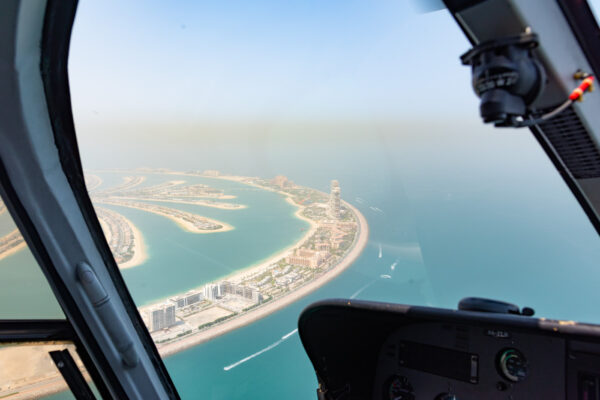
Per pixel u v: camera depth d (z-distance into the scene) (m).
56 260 0.94
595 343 0.70
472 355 0.85
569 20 0.59
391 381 0.97
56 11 0.74
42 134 0.85
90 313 1.00
